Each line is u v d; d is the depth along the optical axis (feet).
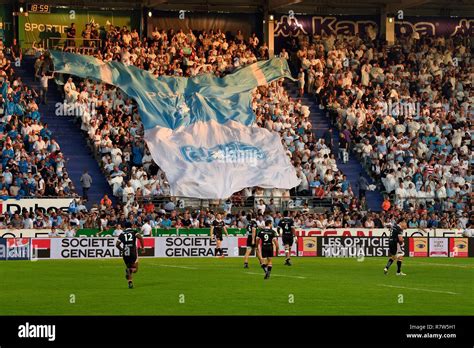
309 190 222.07
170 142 217.36
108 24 255.91
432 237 203.62
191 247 195.62
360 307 106.93
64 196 198.70
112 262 177.99
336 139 244.42
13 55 242.17
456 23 279.90
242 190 217.97
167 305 108.27
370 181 233.55
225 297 116.26
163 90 228.84
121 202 207.41
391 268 166.20
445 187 229.25
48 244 187.73
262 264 142.41
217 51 253.44
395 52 268.21
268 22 266.77
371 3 275.18
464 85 264.31
